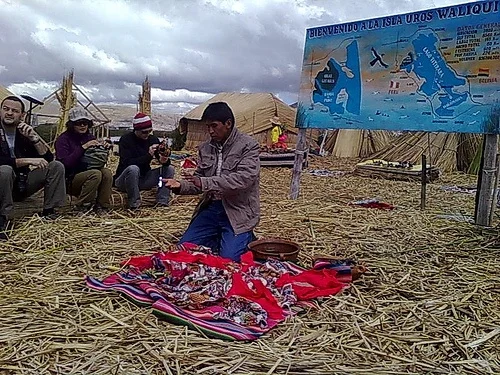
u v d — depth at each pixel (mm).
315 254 5133
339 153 20000
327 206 7785
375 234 6051
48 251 4887
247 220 4883
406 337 3320
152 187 7129
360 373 2854
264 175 12664
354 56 8078
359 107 8055
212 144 4957
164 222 6211
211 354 3014
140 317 3443
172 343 3125
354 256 5117
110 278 4102
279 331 3348
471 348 3205
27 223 5832
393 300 3941
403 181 12055
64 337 3160
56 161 6078
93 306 3566
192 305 3578
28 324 3301
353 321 3523
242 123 21797
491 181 6586
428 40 7168
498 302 3961
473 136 14914
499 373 2924
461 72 6832
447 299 3967
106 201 6723
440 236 6043
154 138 7309
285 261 4516
